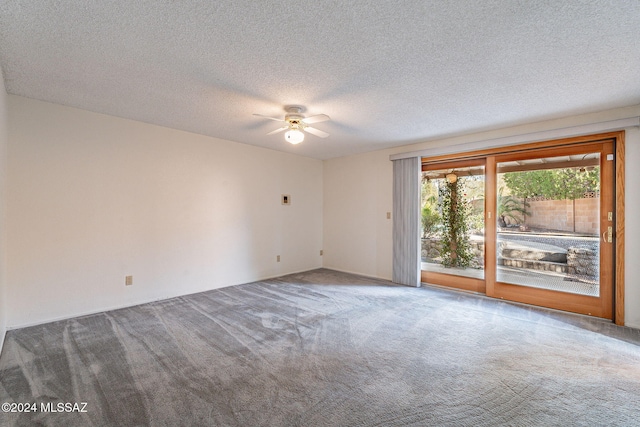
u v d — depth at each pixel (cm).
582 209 339
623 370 224
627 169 306
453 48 200
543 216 365
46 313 310
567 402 188
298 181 571
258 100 294
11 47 202
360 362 236
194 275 427
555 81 248
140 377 213
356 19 170
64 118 318
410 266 468
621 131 309
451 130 394
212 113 336
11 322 290
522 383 208
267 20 172
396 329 300
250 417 174
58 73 241
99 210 343
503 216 395
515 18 168
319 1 155
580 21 170
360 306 369
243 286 465
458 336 283
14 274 291
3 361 232
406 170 476
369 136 428
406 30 180
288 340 274
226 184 462
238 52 207
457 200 440
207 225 441
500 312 348
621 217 310
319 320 323
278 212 538
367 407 183
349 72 235
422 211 477
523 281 380
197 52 208
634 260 304
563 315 338
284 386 204
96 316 330
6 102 274
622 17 166
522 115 331
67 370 221
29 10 163
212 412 178
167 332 289
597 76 238
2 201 253
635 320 304
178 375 216
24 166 296
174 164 404
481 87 260
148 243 382
